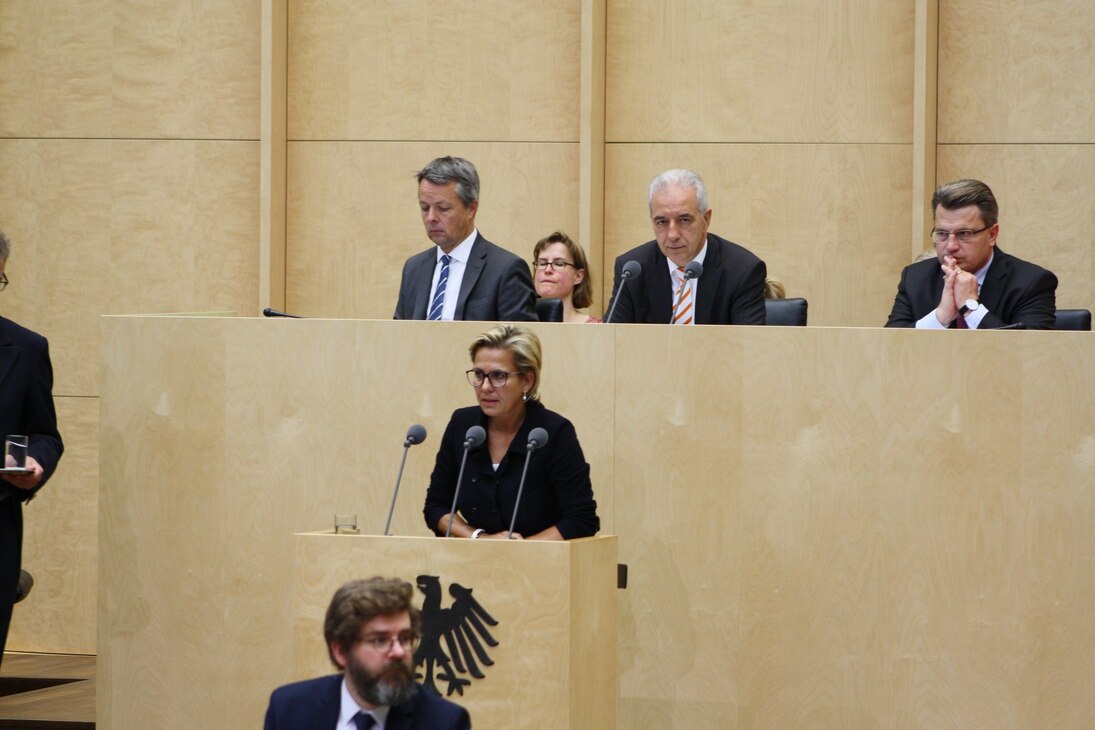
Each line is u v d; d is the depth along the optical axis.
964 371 14.91
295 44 23.64
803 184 22.84
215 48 23.53
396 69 23.55
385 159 23.55
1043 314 16.39
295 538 14.34
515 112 23.41
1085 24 22.05
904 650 14.96
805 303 17.98
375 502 15.77
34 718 18.08
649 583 15.42
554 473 14.20
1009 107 22.33
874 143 22.67
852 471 15.09
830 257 22.80
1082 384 14.75
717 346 15.32
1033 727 14.76
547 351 15.60
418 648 13.48
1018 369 14.83
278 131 23.28
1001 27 22.31
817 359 15.16
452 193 17.05
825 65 22.77
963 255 16.34
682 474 15.37
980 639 14.84
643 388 15.45
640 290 17.11
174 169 23.64
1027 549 14.79
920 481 14.97
